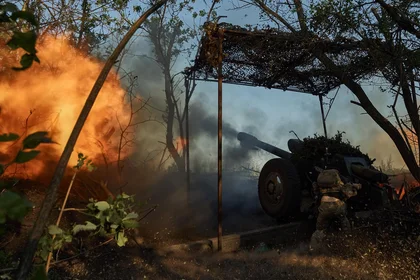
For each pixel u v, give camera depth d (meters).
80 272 3.94
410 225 5.35
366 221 5.83
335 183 5.67
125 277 4.03
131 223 1.95
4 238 3.93
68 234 2.22
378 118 6.32
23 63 0.79
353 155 7.05
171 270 4.36
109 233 1.99
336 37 5.66
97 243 4.49
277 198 6.86
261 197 7.29
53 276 3.66
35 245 0.98
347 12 5.18
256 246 5.78
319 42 5.81
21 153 0.79
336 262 4.65
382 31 5.05
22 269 0.95
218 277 4.29
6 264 2.95
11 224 4.17
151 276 4.14
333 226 5.86
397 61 5.14
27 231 4.12
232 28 5.61
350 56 6.36
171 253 4.89
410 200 5.86
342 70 6.43
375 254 4.72
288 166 6.75
